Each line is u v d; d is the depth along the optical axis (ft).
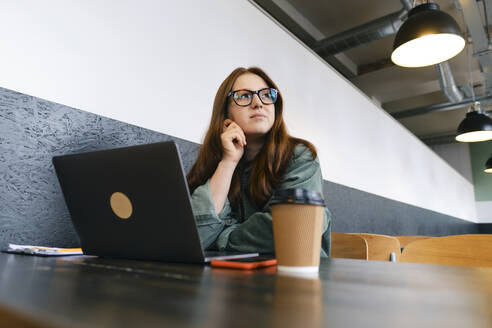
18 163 3.52
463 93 19.01
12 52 3.63
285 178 3.13
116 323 0.58
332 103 10.53
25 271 1.34
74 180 2.02
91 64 4.36
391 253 4.54
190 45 5.85
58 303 0.73
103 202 1.94
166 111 5.25
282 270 1.49
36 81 3.79
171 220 1.72
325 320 0.64
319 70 10.06
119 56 4.70
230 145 3.06
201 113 5.87
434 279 1.32
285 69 8.47
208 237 2.62
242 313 0.68
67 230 3.82
